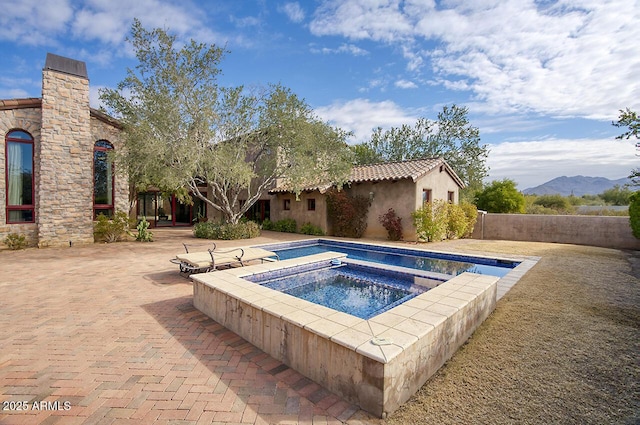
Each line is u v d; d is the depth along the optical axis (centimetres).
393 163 1936
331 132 1673
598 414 283
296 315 374
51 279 770
